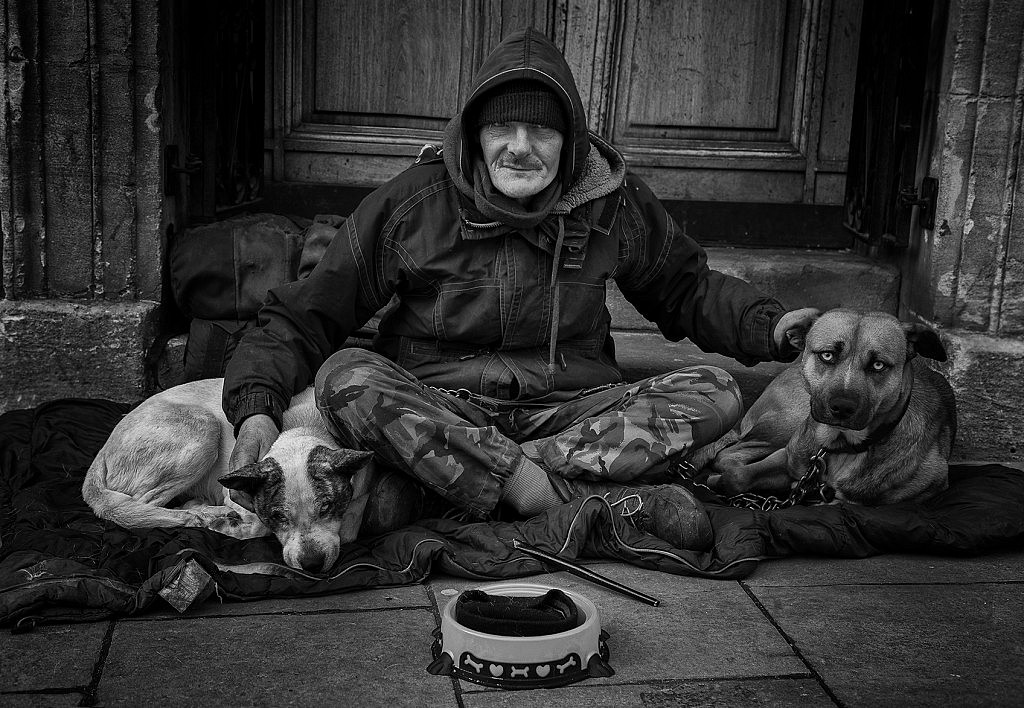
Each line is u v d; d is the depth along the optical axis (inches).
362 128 209.0
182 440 129.3
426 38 205.9
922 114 179.0
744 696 92.4
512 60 124.3
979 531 126.5
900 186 182.4
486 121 123.0
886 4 183.6
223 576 110.3
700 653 100.3
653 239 139.7
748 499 142.6
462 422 123.6
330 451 114.3
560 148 126.0
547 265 130.0
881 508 130.7
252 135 195.3
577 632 94.3
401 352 136.6
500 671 92.3
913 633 105.7
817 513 128.4
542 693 91.9
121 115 167.6
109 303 173.6
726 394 128.2
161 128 170.4
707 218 212.2
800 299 194.5
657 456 125.0
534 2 204.5
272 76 204.4
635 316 202.7
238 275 172.9
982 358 167.8
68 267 172.2
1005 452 170.6
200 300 173.6
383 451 122.3
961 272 171.9
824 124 210.7
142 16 165.3
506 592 104.5
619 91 210.5
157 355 174.4
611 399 131.3
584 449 125.8
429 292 133.0
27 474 141.6
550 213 129.3
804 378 126.8
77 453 148.2
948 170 169.8
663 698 91.6
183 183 184.9
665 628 105.3
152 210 171.9
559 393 134.0
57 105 165.8
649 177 213.2
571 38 206.2
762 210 212.2
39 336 169.8
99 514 126.6
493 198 124.9
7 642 100.0
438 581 116.5
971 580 120.0
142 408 132.5
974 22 164.6
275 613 107.6
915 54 177.8
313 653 98.9
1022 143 166.2
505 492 125.3
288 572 112.7
